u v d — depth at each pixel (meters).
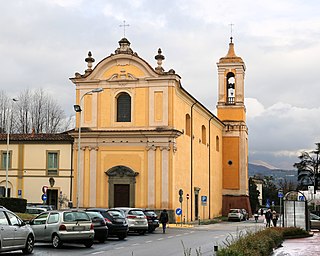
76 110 40.47
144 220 35.62
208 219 61.97
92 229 25.59
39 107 77.44
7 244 20.16
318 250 25.81
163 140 47.91
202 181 60.53
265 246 21.41
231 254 14.66
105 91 49.84
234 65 74.19
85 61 51.06
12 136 51.75
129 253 22.88
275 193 131.88
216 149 69.69
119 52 49.53
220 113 73.88
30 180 50.62
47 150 50.62
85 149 49.59
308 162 94.50
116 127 49.19
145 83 48.94
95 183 49.09
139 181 48.22
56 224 24.72
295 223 39.59
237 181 72.62
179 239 31.88
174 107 48.59
